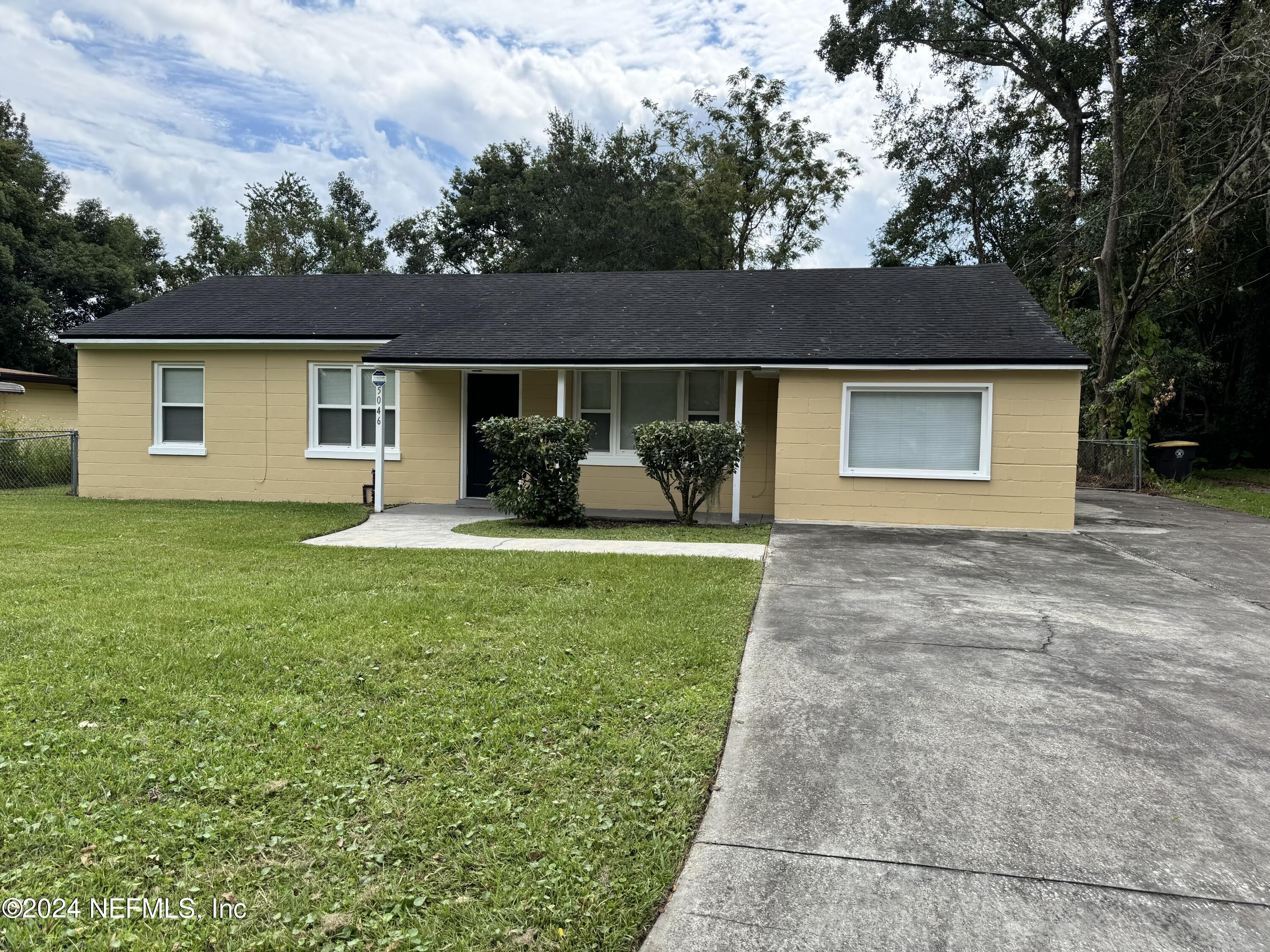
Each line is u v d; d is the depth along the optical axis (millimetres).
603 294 13383
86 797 2748
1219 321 25625
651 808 2752
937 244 30234
